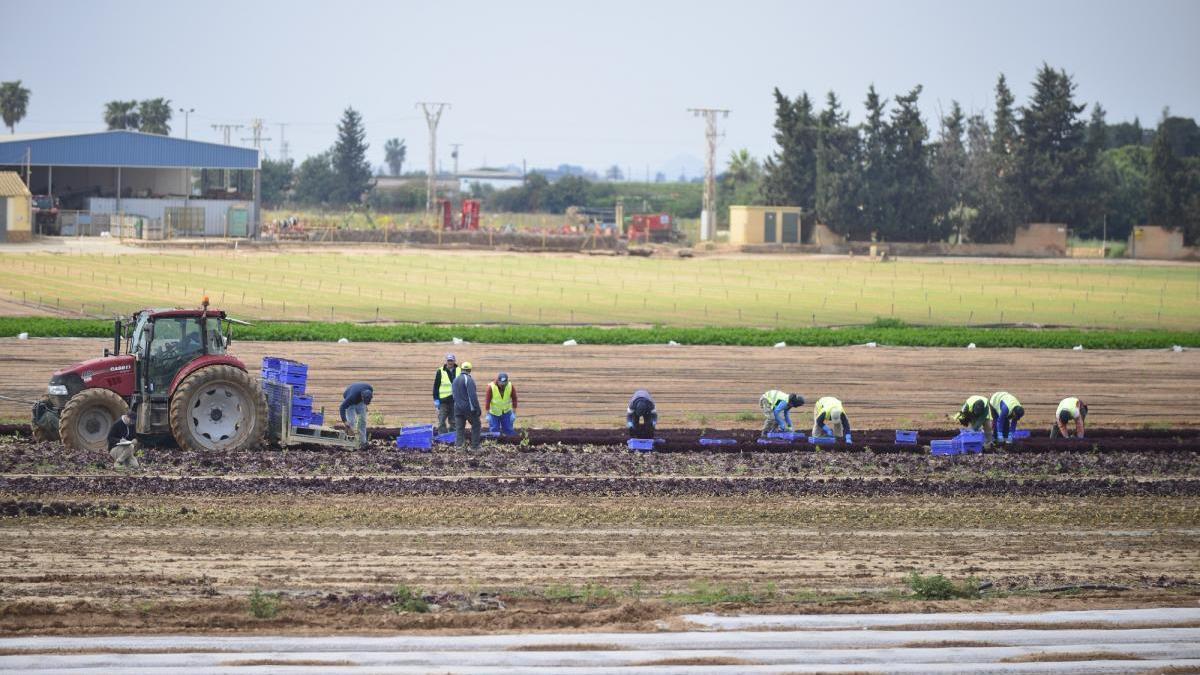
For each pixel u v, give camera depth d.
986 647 51.56
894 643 51.69
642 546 66.06
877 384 144.62
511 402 102.69
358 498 75.75
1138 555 66.12
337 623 51.84
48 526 67.00
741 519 72.81
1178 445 101.44
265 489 77.06
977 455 96.62
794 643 51.47
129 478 78.50
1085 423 122.50
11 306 192.38
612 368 151.00
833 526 71.56
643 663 49.09
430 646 49.88
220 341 90.75
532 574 60.00
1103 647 51.91
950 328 198.75
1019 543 68.50
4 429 95.56
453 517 71.56
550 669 48.16
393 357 153.00
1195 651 51.50
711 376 147.25
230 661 48.00
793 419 121.50
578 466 88.25
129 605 53.28
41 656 47.91
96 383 88.44
